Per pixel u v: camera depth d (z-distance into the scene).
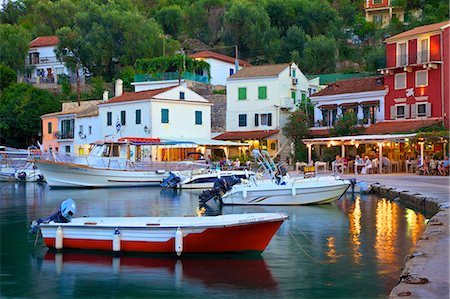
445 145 48.34
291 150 64.75
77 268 16.45
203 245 17.17
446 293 10.75
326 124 61.97
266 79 66.62
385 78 57.75
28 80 98.94
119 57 98.81
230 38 106.19
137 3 128.50
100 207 31.59
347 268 15.88
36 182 55.97
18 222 25.91
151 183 47.09
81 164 45.00
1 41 99.56
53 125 74.56
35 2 127.88
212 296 13.62
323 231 22.19
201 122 65.19
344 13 116.88
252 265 16.38
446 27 52.91
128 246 17.56
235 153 66.12
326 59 96.12
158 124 60.91
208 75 83.69
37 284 14.92
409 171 51.50
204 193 32.59
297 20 111.94
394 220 24.86
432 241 15.87
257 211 29.19
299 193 31.28
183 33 116.69
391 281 14.48
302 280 14.73
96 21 99.12
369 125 57.56
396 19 109.19
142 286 14.59
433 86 53.78
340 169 50.69
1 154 63.91
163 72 80.94
